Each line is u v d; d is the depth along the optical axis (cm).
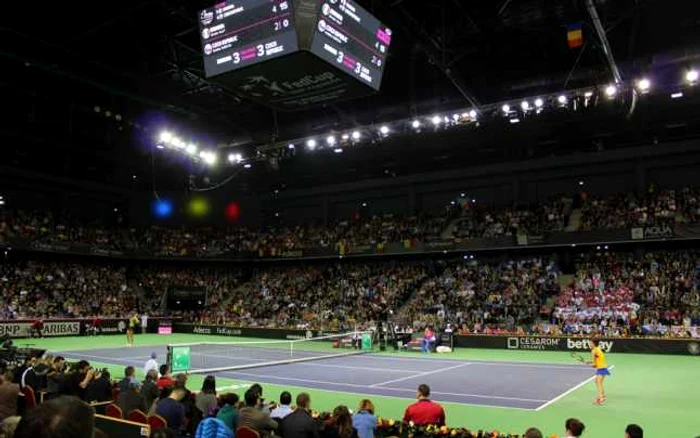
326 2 1330
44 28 2569
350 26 1399
